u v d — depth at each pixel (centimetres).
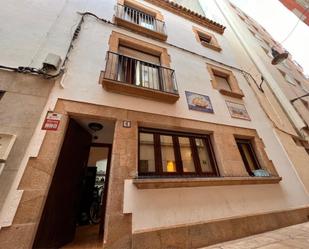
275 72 945
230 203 356
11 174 233
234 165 411
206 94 521
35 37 369
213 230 306
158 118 389
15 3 399
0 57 313
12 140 248
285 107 731
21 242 204
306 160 572
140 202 283
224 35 935
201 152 420
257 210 377
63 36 404
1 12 368
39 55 349
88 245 284
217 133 445
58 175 279
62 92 327
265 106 645
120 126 340
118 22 523
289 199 441
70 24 436
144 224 268
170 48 580
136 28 543
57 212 271
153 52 539
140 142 364
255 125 543
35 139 267
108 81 361
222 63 691
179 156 385
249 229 341
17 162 242
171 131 409
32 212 223
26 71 313
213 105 505
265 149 502
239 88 632
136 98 396
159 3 742
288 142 584
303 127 680
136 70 452
